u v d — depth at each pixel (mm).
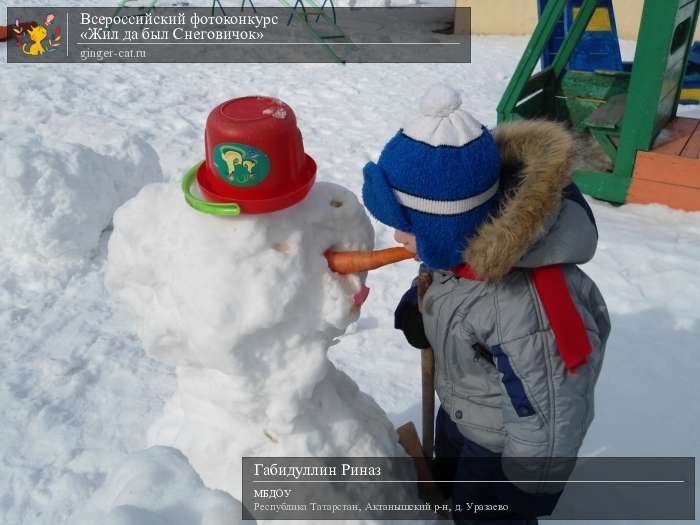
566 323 1346
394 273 3367
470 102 6422
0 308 3094
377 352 2742
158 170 3973
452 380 1619
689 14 4156
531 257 1345
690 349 2758
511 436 1438
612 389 2533
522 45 9203
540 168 1298
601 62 5566
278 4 11477
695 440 2281
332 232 1406
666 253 3465
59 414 2418
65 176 3361
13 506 2041
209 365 1304
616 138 4504
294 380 1357
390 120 5871
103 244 3623
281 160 1232
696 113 6023
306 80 7230
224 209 1241
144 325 1427
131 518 1082
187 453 1579
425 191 1278
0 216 3301
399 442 1821
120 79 6926
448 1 12086
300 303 1323
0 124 5422
